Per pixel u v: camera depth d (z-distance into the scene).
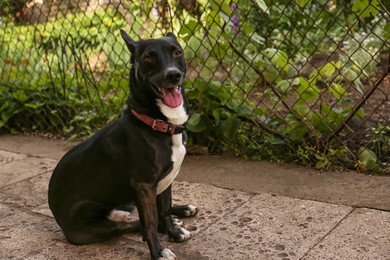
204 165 3.01
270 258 2.15
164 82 2.04
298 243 2.23
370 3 2.65
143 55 2.08
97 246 2.32
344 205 2.48
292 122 2.94
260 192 2.66
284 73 3.26
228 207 2.55
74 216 2.29
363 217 2.37
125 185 2.21
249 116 3.08
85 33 4.93
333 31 4.36
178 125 2.16
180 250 2.25
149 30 4.21
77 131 3.60
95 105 3.59
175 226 2.37
